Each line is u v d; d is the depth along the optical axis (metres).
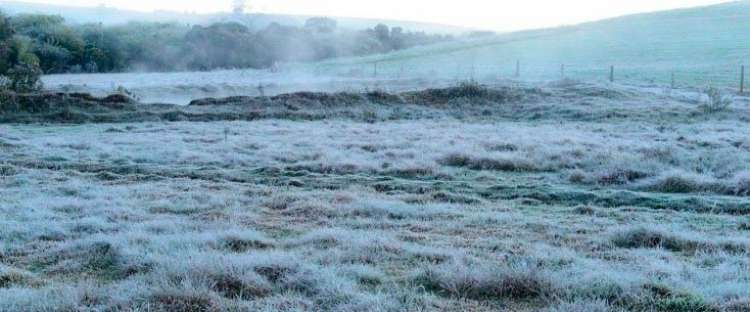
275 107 33.91
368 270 8.10
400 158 19.39
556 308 6.86
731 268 8.25
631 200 13.40
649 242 9.92
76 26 90.56
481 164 18.28
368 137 24.61
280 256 8.38
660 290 7.25
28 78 34.16
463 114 33.78
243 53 89.75
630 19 111.94
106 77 64.75
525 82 47.44
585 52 77.00
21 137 23.98
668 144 21.11
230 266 7.77
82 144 21.97
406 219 11.88
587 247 9.83
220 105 34.12
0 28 49.53
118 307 6.89
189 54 87.81
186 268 7.78
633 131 26.41
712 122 29.05
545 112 33.09
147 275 7.80
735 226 11.22
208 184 15.58
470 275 7.62
